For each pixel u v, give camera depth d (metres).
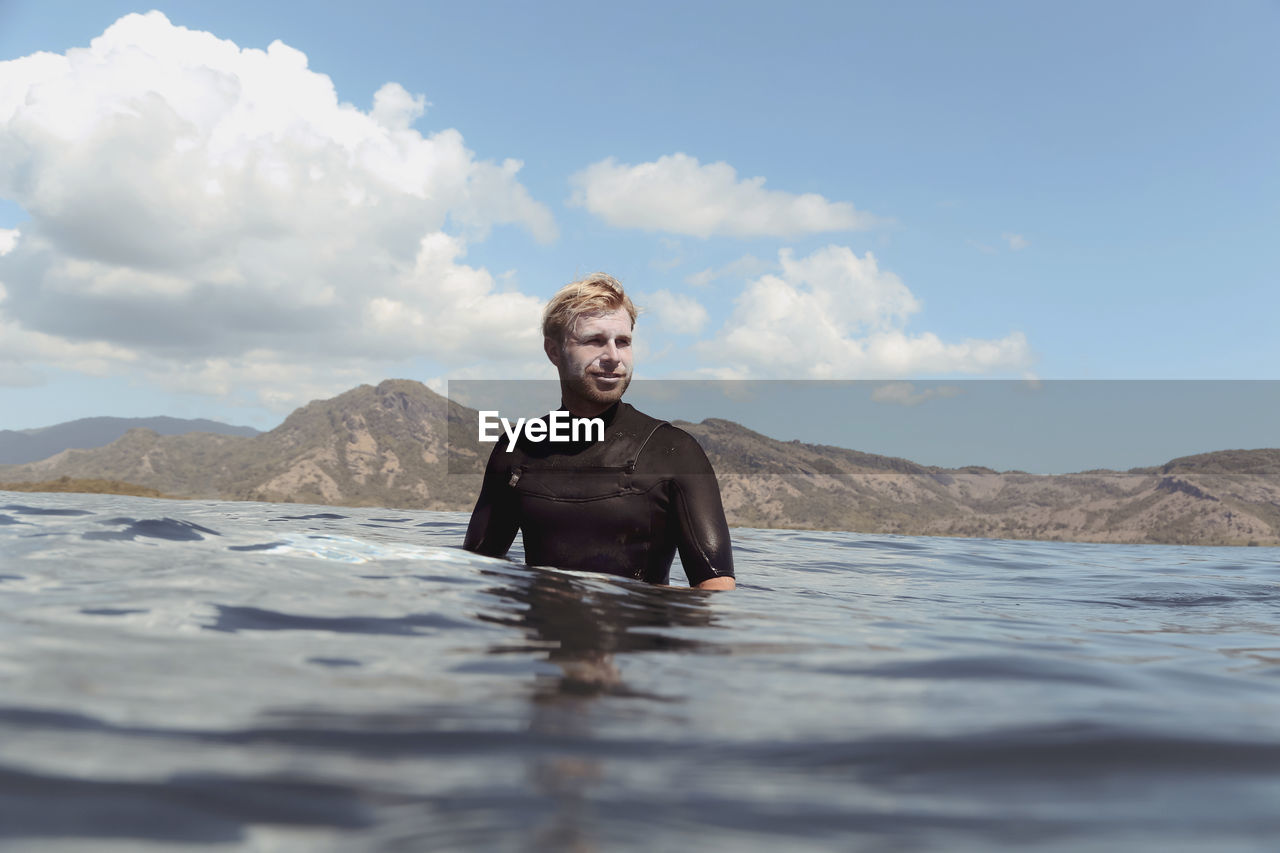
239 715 0.94
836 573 4.57
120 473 118.12
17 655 1.16
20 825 0.63
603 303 2.67
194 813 0.67
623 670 1.27
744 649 1.50
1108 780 0.83
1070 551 7.74
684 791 0.76
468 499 106.06
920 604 2.88
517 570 2.36
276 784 0.73
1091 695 1.23
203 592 1.71
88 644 1.25
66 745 0.81
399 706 1.00
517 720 0.96
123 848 0.60
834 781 0.81
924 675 1.34
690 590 2.45
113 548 2.35
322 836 0.63
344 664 1.21
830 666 1.38
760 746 0.91
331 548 2.55
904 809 0.74
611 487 2.62
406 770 0.78
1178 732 1.00
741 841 0.65
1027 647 1.71
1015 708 1.12
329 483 109.25
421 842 0.62
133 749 0.81
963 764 0.87
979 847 0.66
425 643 1.38
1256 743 0.96
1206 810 0.75
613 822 0.68
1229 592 3.96
